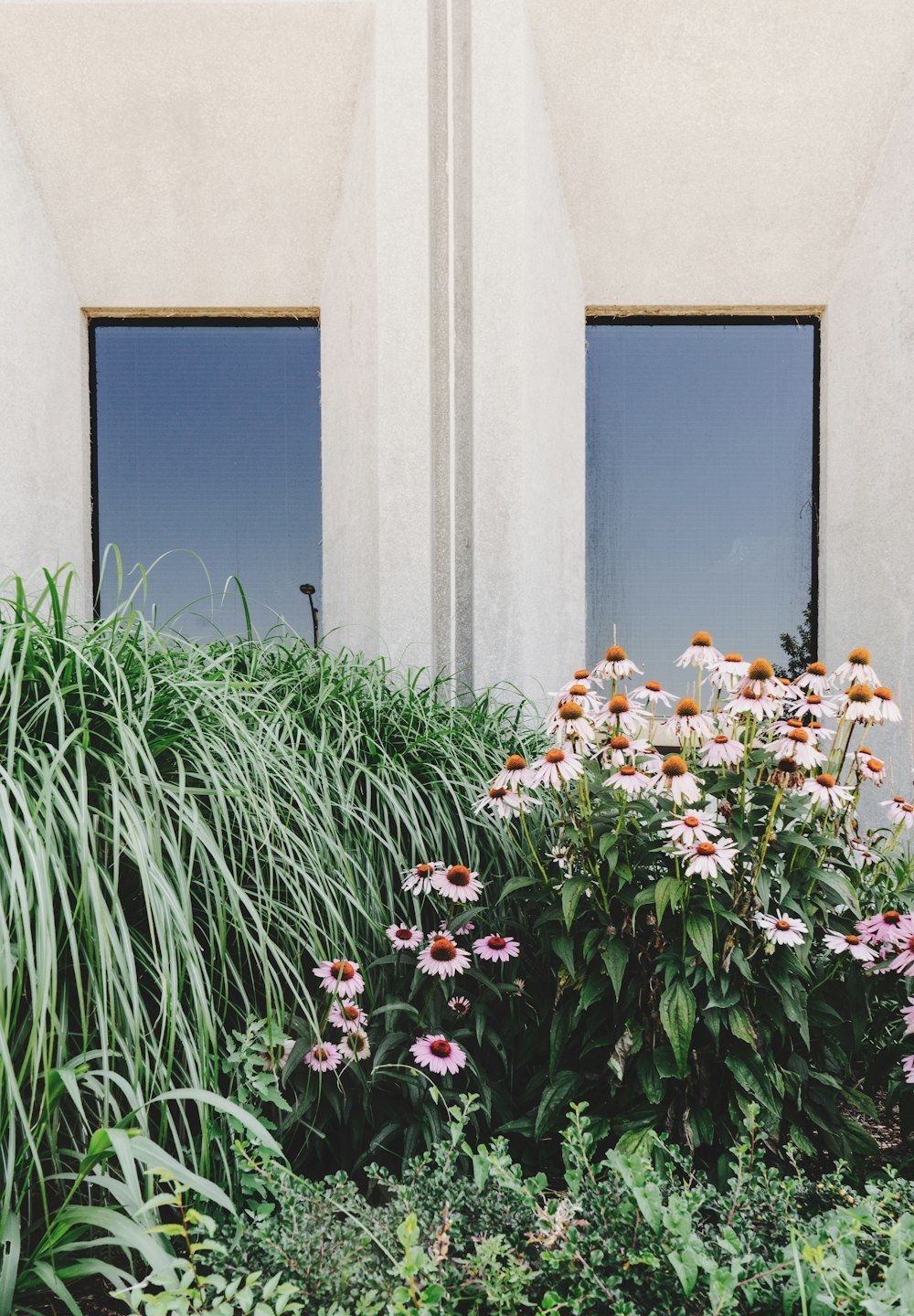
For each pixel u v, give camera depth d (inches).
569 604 129.6
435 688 95.1
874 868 63.0
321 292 134.3
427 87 112.0
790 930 48.4
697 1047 50.9
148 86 116.0
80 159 121.7
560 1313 34.4
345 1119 51.1
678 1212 34.8
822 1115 50.7
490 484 113.3
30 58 113.7
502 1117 54.6
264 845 55.4
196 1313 31.3
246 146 121.1
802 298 133.9
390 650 113.0
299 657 85.8
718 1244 35.8
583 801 54.6
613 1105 52.9
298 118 119.0
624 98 116.9
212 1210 43.7
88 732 48.7
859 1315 30.5
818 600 140.4
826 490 135.7
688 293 133.4
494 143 111.7
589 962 52.6
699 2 110.6
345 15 111.1
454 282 115.0
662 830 51.6
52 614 53.7
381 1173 42.1
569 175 123.1
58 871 40.9
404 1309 30.9
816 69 114.3
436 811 66.7
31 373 123.7
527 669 113.7
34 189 123.7
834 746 57.9
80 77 115.1
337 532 129.2
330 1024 52.9
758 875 49.7
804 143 119.7
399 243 112.6
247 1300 31.0
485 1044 59.1
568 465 129.3
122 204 125.8
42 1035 37.3
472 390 113.7
